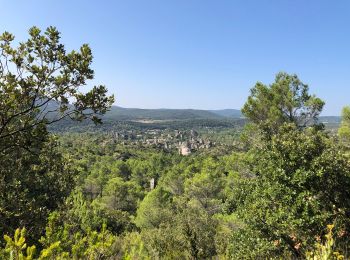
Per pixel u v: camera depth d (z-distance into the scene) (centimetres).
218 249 1557
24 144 603
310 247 823
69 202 897
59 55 554
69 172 953
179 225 1708
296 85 2164
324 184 911
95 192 7075
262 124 1762
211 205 4322
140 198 6762
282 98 2150
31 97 550
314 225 843
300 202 858
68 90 570
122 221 3725
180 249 1560
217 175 5525
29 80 545
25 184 822
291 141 998
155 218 3662
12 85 512
